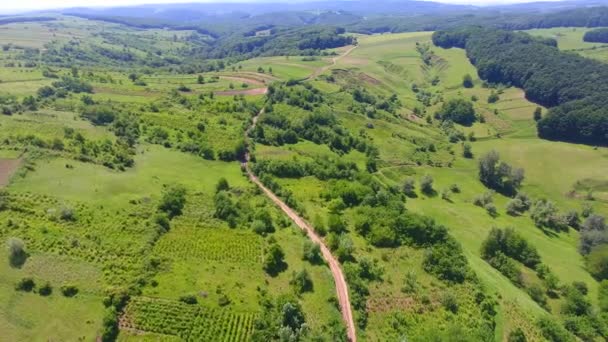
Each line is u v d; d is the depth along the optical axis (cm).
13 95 18425
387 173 17725
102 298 7525
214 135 16888
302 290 8638
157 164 13825
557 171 19288
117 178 11881
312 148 18025
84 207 9988
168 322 7325
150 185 12025
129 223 9719
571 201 17400
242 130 17838
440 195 16388
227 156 15562
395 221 11231
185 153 15262
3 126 14050
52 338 6775
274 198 13088
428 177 16575
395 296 8931
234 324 7500
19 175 10725
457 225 13838
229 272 8856
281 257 9500
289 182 14300
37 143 12669
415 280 9400
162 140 15850
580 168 19212
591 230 13838
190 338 7138
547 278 10981
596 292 11331
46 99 18325
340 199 12694
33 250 8188
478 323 8425
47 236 8638
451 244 10775
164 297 7800
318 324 7825
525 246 12025
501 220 14925
